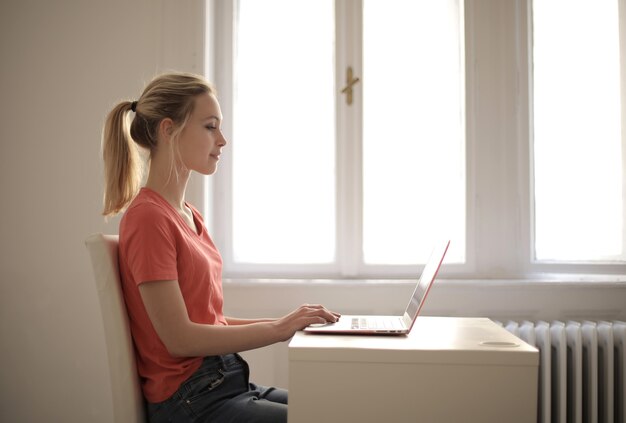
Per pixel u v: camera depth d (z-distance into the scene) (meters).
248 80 2.38
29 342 2.21
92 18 2.24
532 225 2.27
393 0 2.35
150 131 1.33
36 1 2.25
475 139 2.27
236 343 1.22
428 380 1.10
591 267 2.24
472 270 2.27
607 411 1.93
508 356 1.09
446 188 2.32
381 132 2.34
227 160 2.33
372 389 1.11
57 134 2.23
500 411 1.09
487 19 2.28
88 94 2.23
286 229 2.35
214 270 1.38
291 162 2.36
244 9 2.38
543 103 2.32
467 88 2.28
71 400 2.20
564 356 1.91
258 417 1.21
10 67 2.24
